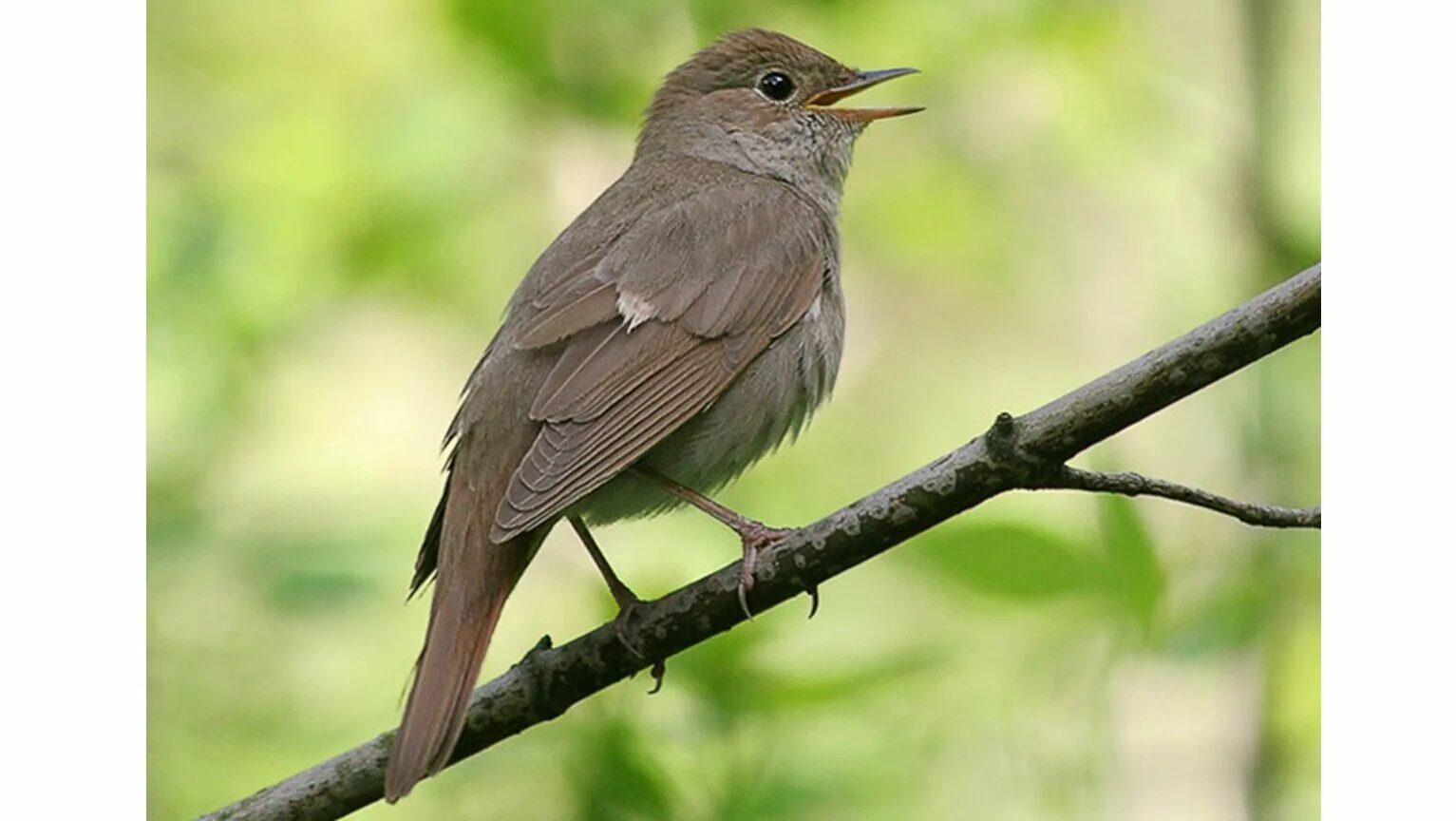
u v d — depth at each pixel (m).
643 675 8.88
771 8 11.70
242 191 11.98
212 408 11.54
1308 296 6.73
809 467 12.69
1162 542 9.60
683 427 8.60
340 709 10.73
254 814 7.46
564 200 12.84
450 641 7.70
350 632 10.98
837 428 13.66
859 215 13.03
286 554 10.76
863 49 12.00
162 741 10.45
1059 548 8.59
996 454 7.07
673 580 10.20
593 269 8.72
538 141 12.22
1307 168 11.88
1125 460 12.09
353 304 12.37
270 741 10.54
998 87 13.12
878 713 9.45
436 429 13.28
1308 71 11.93
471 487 8.20
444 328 13.01
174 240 11.66
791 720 8.77
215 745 10.53
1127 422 6.93
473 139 12.16
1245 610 9.15
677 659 8.63
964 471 7.17
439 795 9.38
